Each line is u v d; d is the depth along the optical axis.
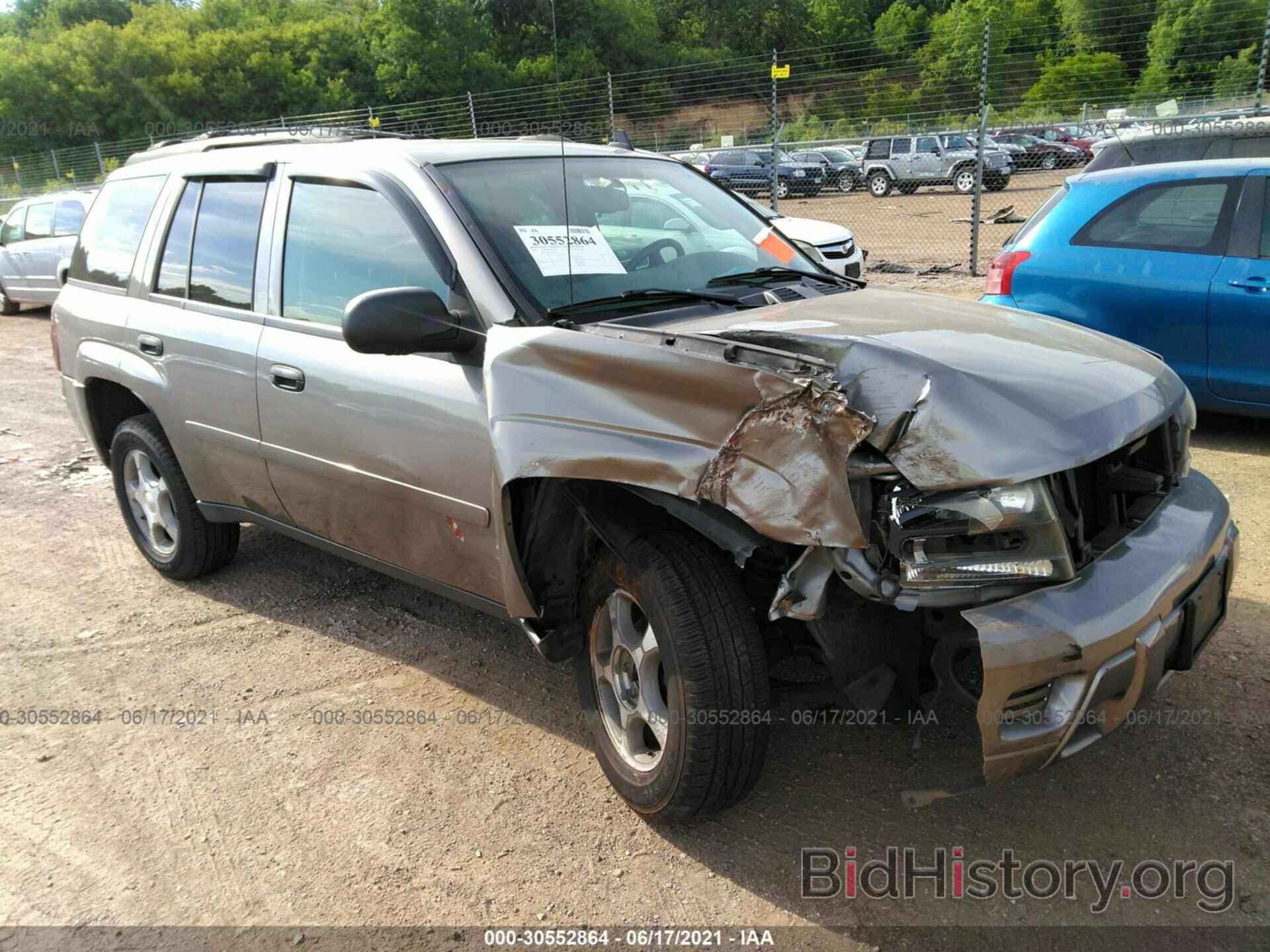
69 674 3.71
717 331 2.66
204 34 44.97
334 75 41.12
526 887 2.54
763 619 2.65
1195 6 14.75
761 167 17.53
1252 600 3.79
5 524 5.41
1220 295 5.24
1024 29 16.38
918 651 2.41
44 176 33.59
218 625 4.06
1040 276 5.86
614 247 3.19
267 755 3.15
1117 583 2.25
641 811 2.70
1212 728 3.01
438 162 3.23
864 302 3.09
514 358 2.64
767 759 3.00
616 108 13.78
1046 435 2.21
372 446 3.14
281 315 3.50
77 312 4.47
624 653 2.76
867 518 2.19
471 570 3.02
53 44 45.97
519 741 3.17
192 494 4.17
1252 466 5.22
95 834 2.81
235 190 3.81
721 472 2.22
